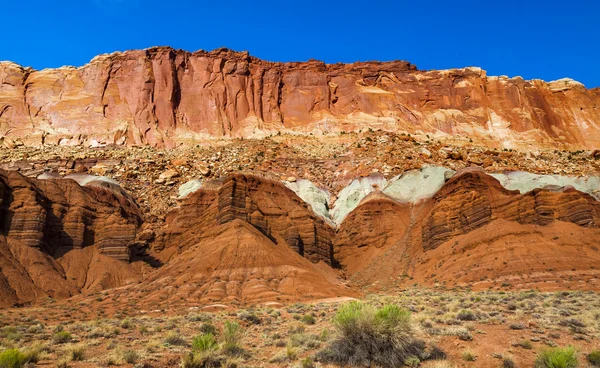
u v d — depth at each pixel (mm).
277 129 144375
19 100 135625
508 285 46969
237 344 18703
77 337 23547
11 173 69062
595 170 104188
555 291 41688
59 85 143000
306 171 106938
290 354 17016
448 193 73375
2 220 62844
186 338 22594
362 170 100375
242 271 52656
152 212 89688
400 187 88625
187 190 94688
